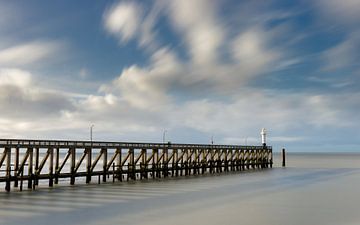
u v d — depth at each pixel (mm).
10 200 28938
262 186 41000
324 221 22422
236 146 68312
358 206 27719
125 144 44500
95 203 27984
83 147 39719
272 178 51594
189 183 43312
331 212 25250
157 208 26172
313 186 41500
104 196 31656
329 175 58344
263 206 27469
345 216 23922
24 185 39188
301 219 22922
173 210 25453
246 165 71875
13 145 33562
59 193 33031
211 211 25234
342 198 31891
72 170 38750
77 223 21422
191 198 31125
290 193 35062
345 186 41625
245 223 21672
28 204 27234
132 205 27266
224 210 25672
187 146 55969
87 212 24469
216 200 30188
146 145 47781
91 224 21234
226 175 56188
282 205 27969
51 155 36844
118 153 43656
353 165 94500
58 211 24734
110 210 25203
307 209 26312
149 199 30312
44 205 26891
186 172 55031
